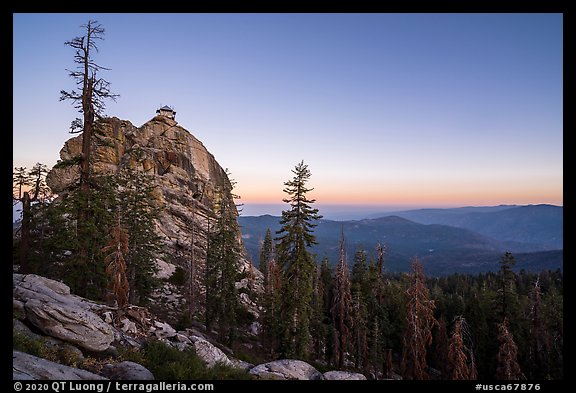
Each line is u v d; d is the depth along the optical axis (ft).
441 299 170.30
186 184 202.80
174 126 229.25
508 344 88.89
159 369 43.37
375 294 138.31
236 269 111.86
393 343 143.23
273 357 103.24
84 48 67.62
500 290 115.96
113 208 90.63
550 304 141.49
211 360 58.80
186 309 117.60
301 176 91.40
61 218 79.61
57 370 32.24
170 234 165.07
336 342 111.24
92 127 73.46
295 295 90.27
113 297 81.76
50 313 42.55
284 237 92.17
